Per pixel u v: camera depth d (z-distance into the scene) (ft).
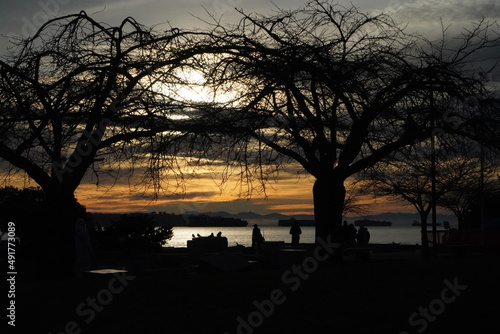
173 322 29.58
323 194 69.92
